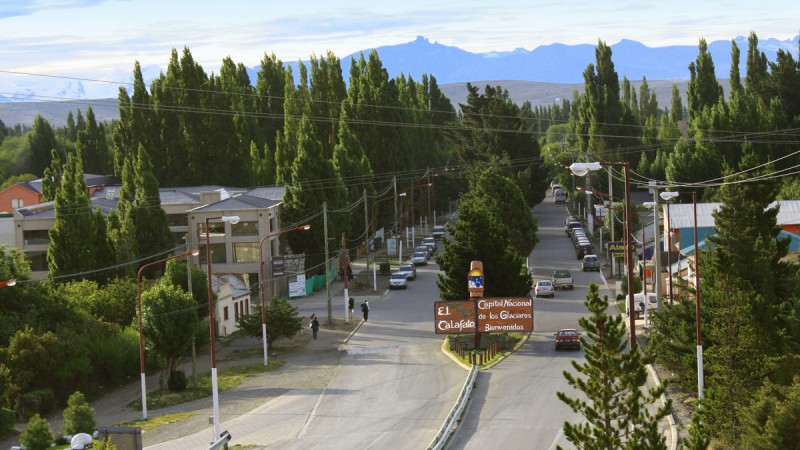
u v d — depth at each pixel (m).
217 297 83.38
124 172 102.50
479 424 49.81
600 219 133.25
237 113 140.12
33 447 47.88
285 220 108.81
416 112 171.75
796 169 134.50
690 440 33.50
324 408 55.97
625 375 31.77
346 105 145.75
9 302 68.75
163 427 53.59
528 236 111.00
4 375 56.34
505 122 156.00
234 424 53.31
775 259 57.31
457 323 70.56
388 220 142.75
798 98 145.50
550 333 77.56
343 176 127.12
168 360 65.06
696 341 49.97
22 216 103.12
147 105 135.12
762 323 45.16
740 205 55.16
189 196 114.69
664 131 165.00
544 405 53.31
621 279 95.00
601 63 166.25
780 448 34.94
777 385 42.91
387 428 50.25
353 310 93.94
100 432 43.72
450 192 172.50
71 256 85.44
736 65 158.50
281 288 104.94
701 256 57.69
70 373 62.84
